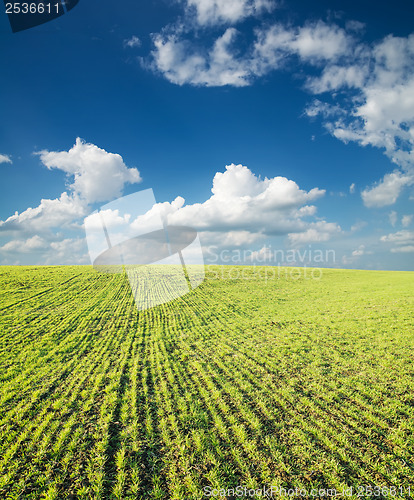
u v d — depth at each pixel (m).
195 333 23.02
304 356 16.23
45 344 20.80
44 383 14.19
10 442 9.27
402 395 11.38
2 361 17.53
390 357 15.25
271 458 8.09
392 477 7.16
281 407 10.89
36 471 7.83
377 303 29.23
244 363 15.71
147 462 8.22
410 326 20.72
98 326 25.78
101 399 12.28
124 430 9.82
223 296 38.41
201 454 8.40
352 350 16.70
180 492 7.00
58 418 10.80
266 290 42.03
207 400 11.65
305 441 8.71
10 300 35.03
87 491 7.08
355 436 8.91
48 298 36.78
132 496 6.92
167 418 10.52
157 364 16.41
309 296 36.69
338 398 11.34
